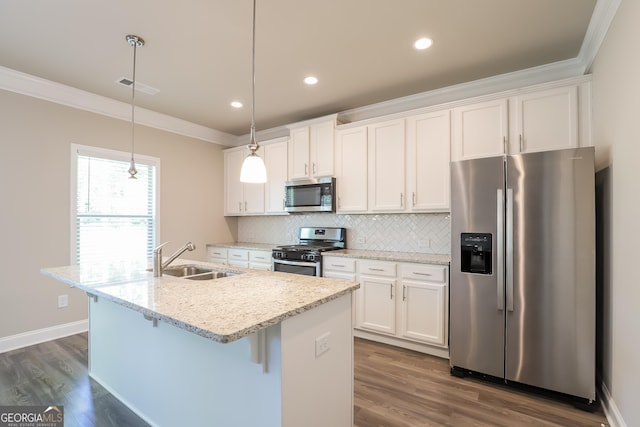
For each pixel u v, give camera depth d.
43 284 3.14
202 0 1.93
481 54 2.57
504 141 2.71
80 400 2.14
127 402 2.08
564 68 2.72
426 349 2.90
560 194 2.07
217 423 1.53
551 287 2.10
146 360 1.93
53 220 3.20
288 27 2.21
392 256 3.13
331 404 1.58
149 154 4.01
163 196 4.16
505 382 2.33
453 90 3.21
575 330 2.04
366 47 2.47
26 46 2.46
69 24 2.18
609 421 1.90
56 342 3.11
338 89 3.26
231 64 2.75
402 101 3.51
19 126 2.98
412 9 2.02
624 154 1.77
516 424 1.87
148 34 2.30
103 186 3.61
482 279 2.35
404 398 2.15
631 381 1.68
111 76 2.98
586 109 2.41
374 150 3.43
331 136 3.73
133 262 2.70
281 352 1.28
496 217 2.28
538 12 2.04
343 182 3.65
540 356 2.14
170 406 1.78
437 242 3.34
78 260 3.38
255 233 4.98
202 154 4.65
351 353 1.74
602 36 2.12
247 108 3.84
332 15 2.08
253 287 1.70
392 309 3.03
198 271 2.54
